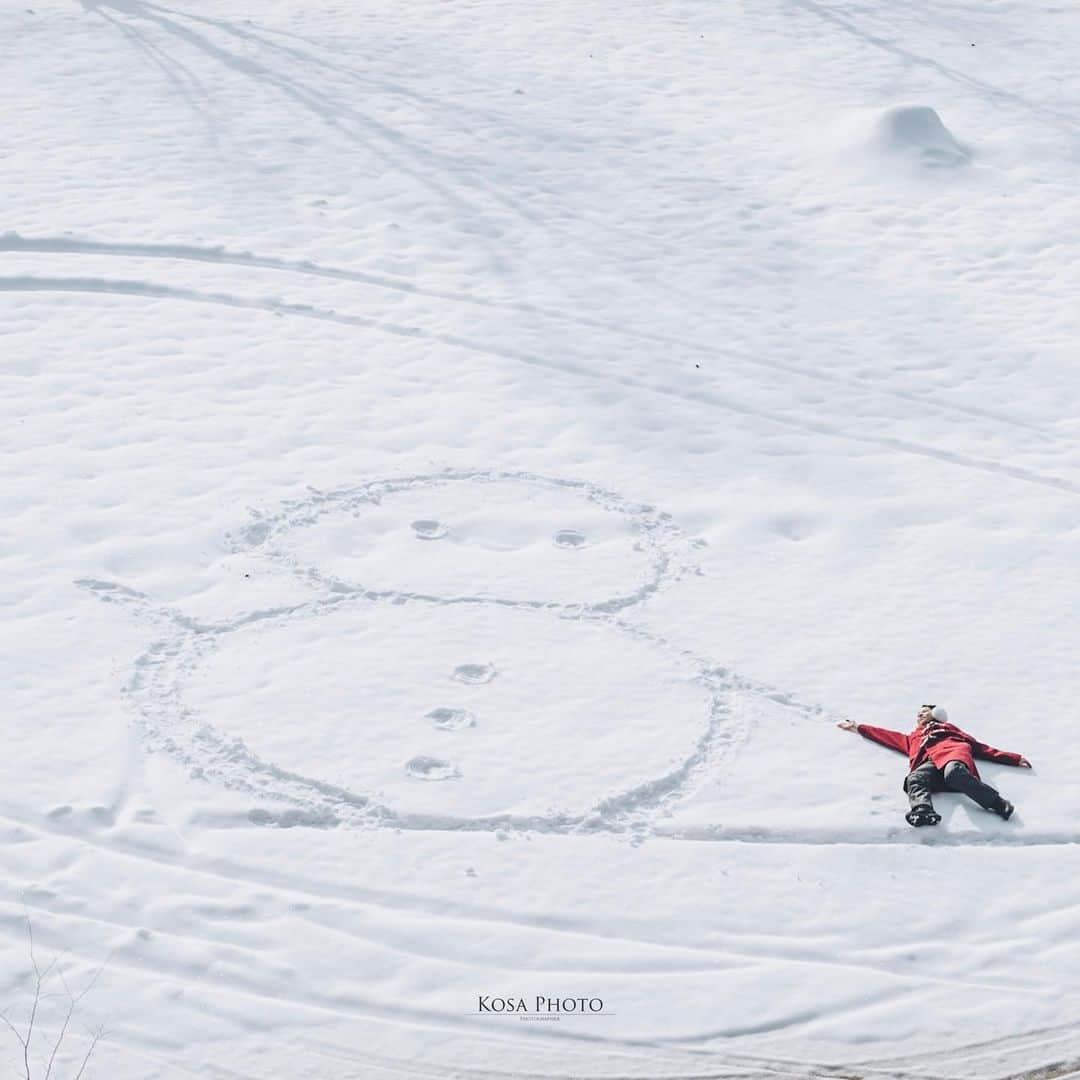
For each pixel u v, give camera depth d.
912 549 43.38
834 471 47.88
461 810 31.42
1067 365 56.19
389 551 42.00
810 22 94.31
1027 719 35.41
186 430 48.12
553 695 35.78
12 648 36.44
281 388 51.41
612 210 68.25
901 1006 26.64
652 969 27.31
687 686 36.34
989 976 27.47
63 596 38.84
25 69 81.69
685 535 43.72
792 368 55.06
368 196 68.06
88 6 92.56
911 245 66.50
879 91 83.44
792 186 71.94
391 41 88.44
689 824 31.42
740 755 33.84
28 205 64.56
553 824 31.20
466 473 46.38
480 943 27.73
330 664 36.59
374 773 32.53
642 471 47.28
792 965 27.55
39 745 32.91
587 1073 24.98
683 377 53.88
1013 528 44.75
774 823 31.48
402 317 57.28
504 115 78.06
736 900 29.23
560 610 39.53
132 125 74.69
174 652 36.81
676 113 79.62
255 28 89.88
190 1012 25.75
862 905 29.25
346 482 45.44
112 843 30.05
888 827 31.48
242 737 33.56
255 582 40.16
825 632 38.88
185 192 67.19
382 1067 24.89
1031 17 96.56
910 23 94.75
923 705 35.50
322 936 27.70
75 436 47.28
